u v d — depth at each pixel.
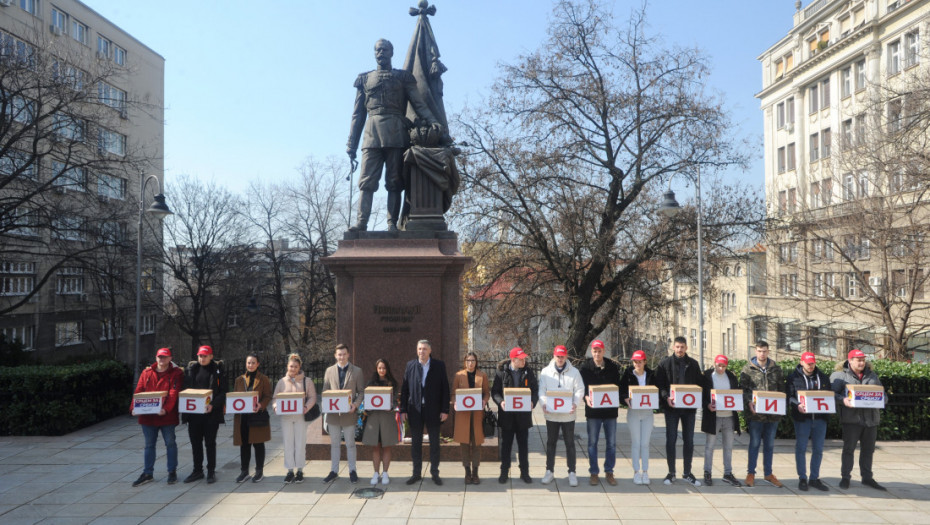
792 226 21.77
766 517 6.89
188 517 6.96
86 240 25.02
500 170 21.86
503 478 8.18
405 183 10.33
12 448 10.79
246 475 8.34
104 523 6.79
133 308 34.03
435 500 7.47
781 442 10.80
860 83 39.03
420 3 10.82
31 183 19.67
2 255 24.64
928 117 17.25
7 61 18.17
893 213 20.38
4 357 16.95
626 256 22.98
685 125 21.06
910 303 19.00
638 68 21.44
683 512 7.05
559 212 21.50
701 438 11.41
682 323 59.34
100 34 39.34
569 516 6.91
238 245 35.47
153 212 17.52
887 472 8.83
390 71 10.38
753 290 44.22
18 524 6.77
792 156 46.56
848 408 7.93
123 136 40.09
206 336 38.09
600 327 24.64
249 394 8.12
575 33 21.73
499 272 23.17
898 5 35.88
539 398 8.34
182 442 11.20
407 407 8.12
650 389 8.05
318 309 36.22
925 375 10.97
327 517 6.91
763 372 8.22
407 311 9.41
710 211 21.98
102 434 12.05
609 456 8.17
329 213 36.38
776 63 48.78
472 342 27.39
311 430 9.98
